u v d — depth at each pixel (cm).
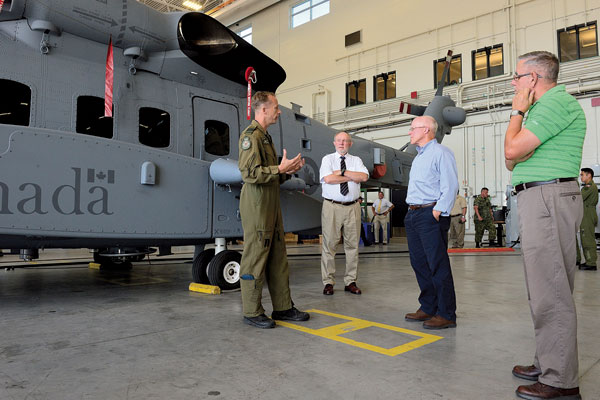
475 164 1288
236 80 466
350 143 396
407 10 1451
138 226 345
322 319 291
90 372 185
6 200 284
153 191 357
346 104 1605
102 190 327
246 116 478
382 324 278
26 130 296
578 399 161
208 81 443
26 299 362
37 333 251
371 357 209
